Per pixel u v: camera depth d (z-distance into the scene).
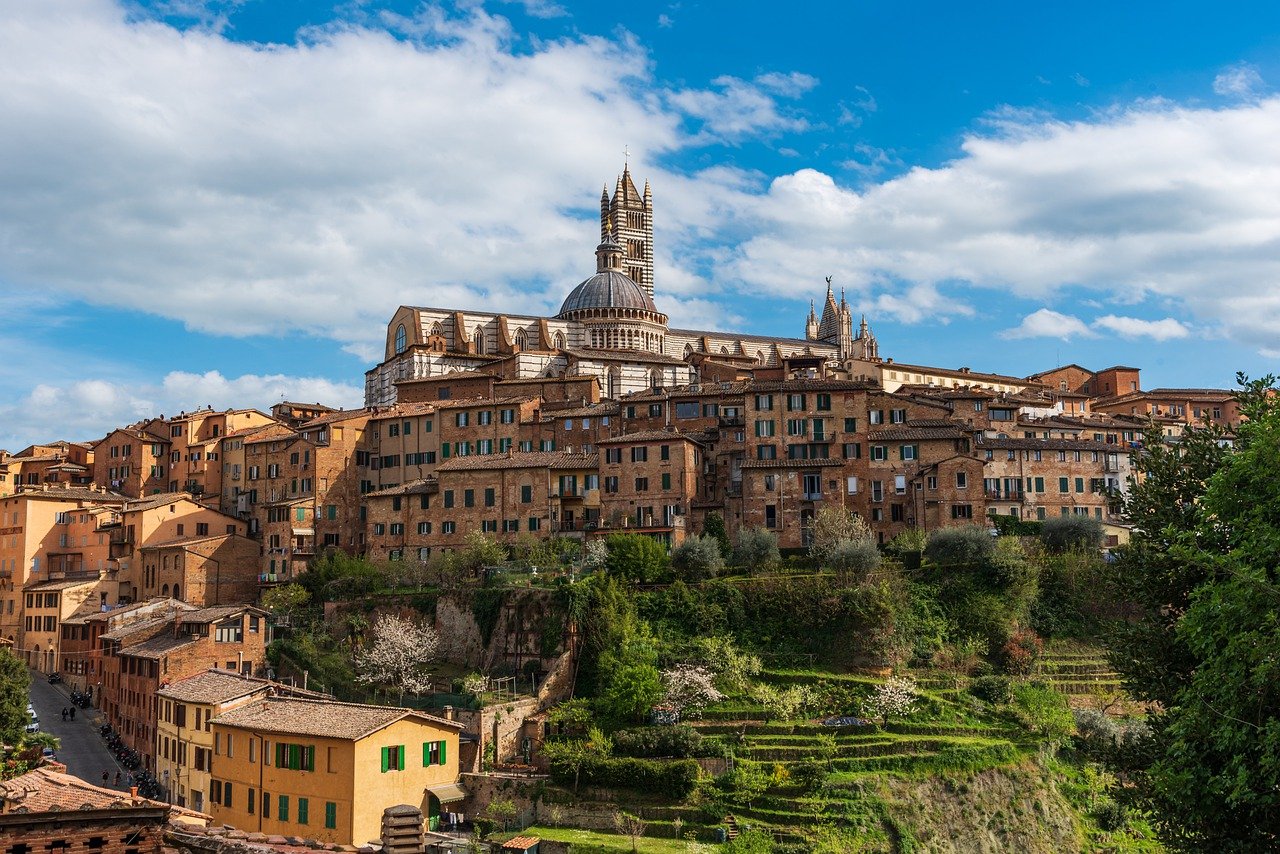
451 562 135.12
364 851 38.53
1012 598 121.38
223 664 122.44
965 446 145.12
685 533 141.12
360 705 96.50
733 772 95.88
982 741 100.56
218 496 180.12
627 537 127.81
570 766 98.12
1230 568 44.59
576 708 110.19
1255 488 47.22
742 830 90.75
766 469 140.62
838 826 91.00
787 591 120.44
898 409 162.12
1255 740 42.69
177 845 36.53
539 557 134.50
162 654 118.00
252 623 125.56
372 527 154.62
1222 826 45.44
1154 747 54.16
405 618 131.75
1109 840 95.62
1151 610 58.28
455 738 98.62
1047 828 95.44
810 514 139.75
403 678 116.75
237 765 96.56
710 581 123.75
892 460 145.38
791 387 147.50
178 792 105.69
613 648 116.19
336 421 167.62
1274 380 52.25
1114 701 111.38
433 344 199.25
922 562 125.88
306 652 126.69
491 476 148.62
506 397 179.12
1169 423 177.25
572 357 194.75
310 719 93.94
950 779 96.62
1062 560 126.50
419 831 36.91
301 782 90.38
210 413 188.00
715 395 157.75
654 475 143.75
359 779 87.81
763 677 113.94
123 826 33.84
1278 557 44.56
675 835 91.69
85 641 144.50
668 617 121.94
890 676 113.31
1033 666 115.31
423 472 167.00
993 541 125.38
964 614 119.88
